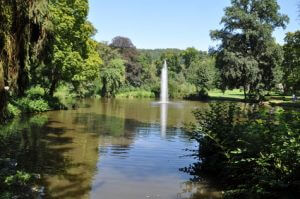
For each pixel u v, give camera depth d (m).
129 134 18.61
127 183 10.19
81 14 31.69
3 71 8.23
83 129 19.89
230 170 9.71
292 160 7.53
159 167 11.97
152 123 23.58
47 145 14.98
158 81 71.38
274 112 9.19
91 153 13.80
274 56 50.28
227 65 50.09
